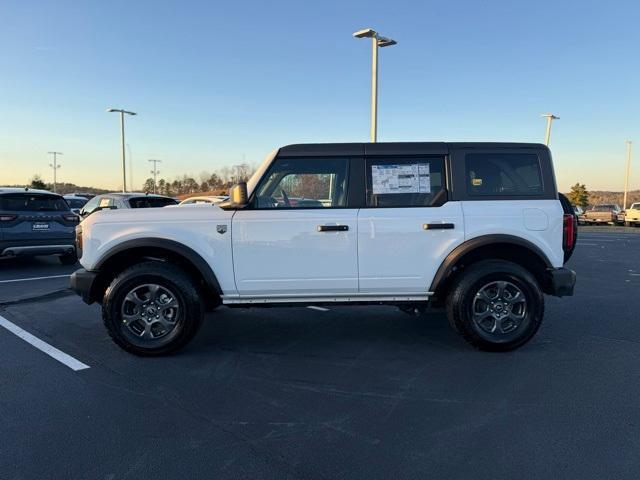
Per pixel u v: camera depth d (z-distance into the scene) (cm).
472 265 475
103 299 463
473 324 467
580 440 309
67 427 327
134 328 468
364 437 314
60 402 366
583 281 916
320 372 430
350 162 475
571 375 420
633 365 444
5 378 412
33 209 1001
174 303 462
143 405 362
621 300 733
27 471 275
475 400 370
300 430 324
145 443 307
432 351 486
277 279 468
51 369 433
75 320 598
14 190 997
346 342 517
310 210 467
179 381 408
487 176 481
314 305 480
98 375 420
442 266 467
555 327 575
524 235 468
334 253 466
